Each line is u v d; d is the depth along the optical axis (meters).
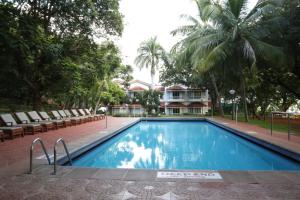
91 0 13.12
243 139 12.85
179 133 16.86
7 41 9.31
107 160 9.36
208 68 17.78
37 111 15.48
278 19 15.10
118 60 19.03
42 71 14.61
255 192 4.23
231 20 17.41
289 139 10.16
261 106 27.58
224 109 34.28
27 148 8.11
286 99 27.94
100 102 29.41
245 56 17.64
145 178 4.94
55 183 4.67
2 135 9.36
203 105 41.09
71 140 10.06
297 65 17.44
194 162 8.98
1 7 10.18
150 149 11.50
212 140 13.99
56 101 23.08
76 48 15.31
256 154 10.41
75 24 14.30
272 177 5.01
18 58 10.87
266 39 18.02
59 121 14.52
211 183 4.66
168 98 42.41
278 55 15.76
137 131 17.94
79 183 4.67
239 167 8.27
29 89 16.14
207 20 20.45
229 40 17.95
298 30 14.42
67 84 16.17
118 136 14.50
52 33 14.68
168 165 8.54
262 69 19.48
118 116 29.30
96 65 16.81
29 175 5.13
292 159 8.02
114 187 4.47
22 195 4.11
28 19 11.10
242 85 20.30
